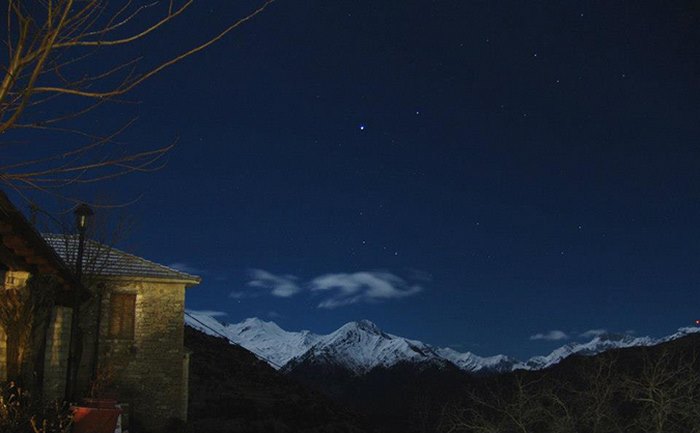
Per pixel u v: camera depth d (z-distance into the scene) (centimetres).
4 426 1206
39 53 497
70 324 1809
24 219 1204
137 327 2520
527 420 2077
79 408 1372
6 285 1387
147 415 2472
